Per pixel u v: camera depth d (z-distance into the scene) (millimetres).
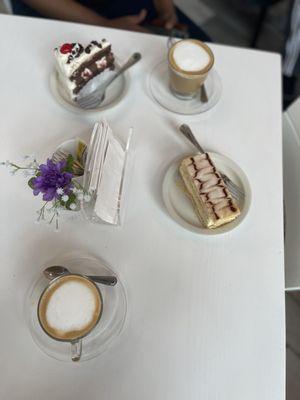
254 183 571
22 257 494
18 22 659
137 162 566
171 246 517
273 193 566
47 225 513
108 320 470
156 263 506
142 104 615
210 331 476
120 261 502
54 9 841
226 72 658
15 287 477
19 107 588
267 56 680
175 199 551
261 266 515
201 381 452
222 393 449
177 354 462
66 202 449
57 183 441
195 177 528
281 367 465
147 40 674
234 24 1431
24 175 524
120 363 453
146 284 493
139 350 460
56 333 421
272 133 612
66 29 665
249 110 627
